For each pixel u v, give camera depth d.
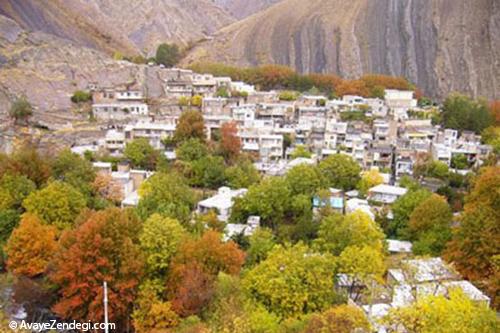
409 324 40.72
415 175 103.62
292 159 108.50
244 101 146.75
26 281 61.22
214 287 50.09
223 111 134.88
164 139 113.69
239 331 43.31
